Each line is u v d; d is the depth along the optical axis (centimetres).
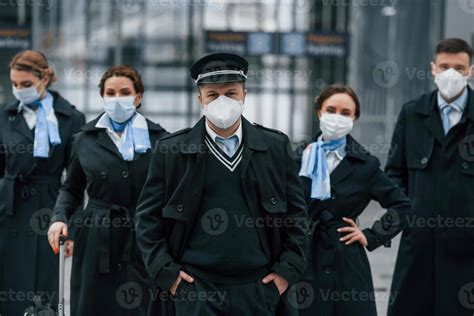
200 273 530
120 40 2634
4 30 2333
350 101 688
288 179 558
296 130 2517
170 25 2656
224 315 528
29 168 788
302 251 548
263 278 538
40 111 796
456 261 757
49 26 2512
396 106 2342
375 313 684
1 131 801
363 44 2344
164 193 547
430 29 2238
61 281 675
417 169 765
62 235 674
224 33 2275
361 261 682
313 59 2495
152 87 2684
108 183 679
